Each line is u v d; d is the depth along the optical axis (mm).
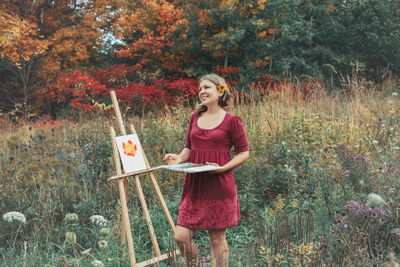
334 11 15312
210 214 2510
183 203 2633
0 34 12688
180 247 2588
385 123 5730
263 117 6402
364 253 2410
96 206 4172
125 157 2969
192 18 12875
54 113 15055
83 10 17016
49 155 5551
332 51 15008
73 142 6039
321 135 5211
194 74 13023
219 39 12172
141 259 3084
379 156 4648
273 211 3426
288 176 4137
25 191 4266
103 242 2752
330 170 3900
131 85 11172
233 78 12688
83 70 15844
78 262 2744
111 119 6793
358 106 7031
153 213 3959
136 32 16984
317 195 3734
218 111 2682
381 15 14969
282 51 13594
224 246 2588
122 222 3014
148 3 14578
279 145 4664
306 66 13586
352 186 3762
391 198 3156
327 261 2432
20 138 7449
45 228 3543
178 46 13148
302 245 2387
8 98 14828
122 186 2912
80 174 4871
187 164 2541
